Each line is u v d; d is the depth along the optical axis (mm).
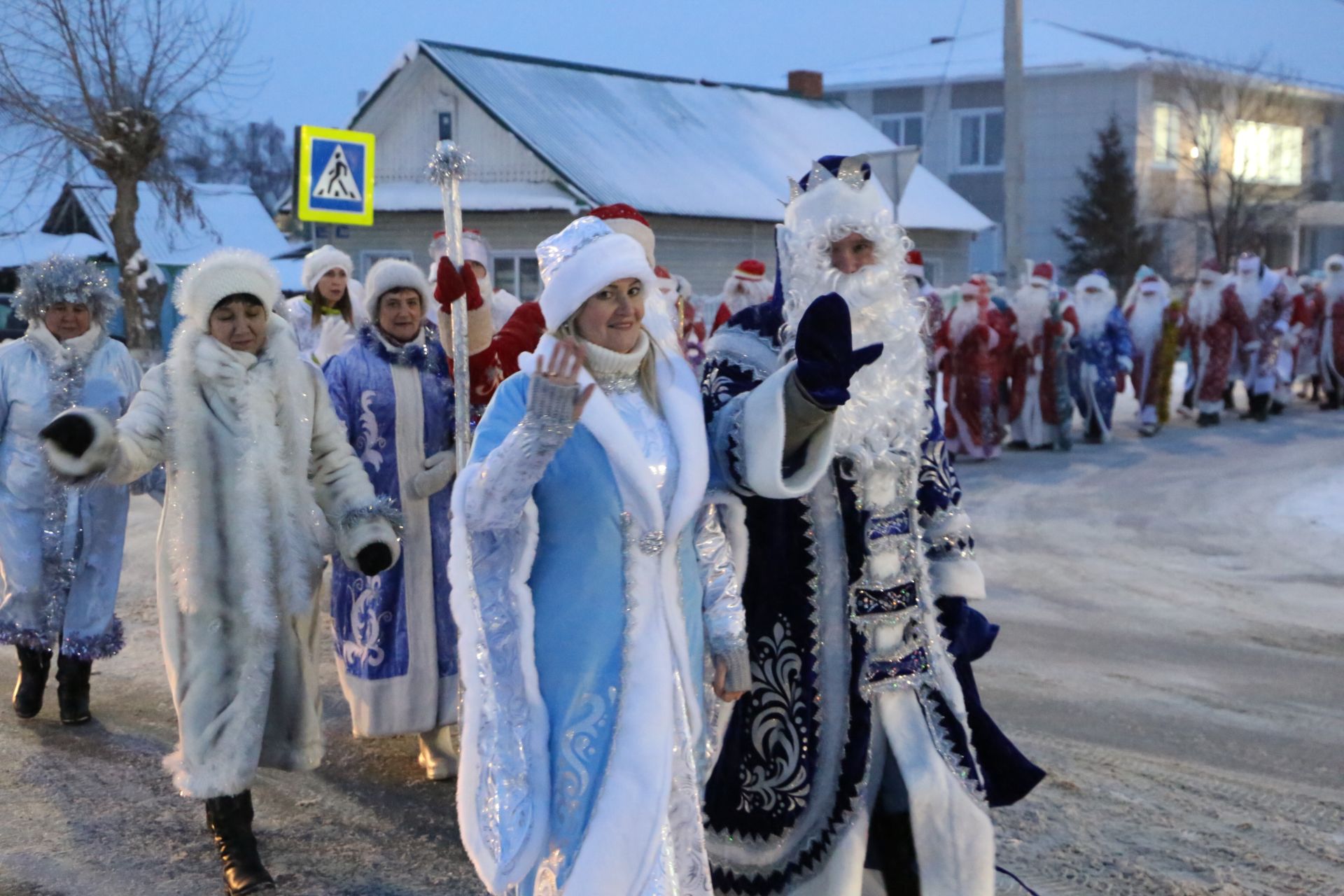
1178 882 4383
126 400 6293
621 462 3178
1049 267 15820
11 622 6027
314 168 11242
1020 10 19406
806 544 3639
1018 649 7414
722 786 3703
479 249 5797
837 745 3600
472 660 3162
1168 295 17250
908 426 3701
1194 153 40312
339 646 5480
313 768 4625
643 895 3068
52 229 31047
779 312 3754
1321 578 9219
